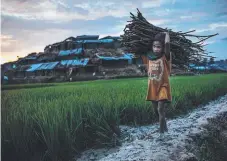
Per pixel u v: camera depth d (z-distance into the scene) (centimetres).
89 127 513
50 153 425
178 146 412
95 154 467
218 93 1152
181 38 527
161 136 457
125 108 643
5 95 893
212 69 1847
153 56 492
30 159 441
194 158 391
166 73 486
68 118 502
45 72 3534
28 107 573
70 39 3869
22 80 3158
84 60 3397
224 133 551
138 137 521
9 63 3831
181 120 603
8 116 481
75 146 476
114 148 486
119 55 3450
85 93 895
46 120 447
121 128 601
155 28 518
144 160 359
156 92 485
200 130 498
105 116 530
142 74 3125
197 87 1066
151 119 661
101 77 3089
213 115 621
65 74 3391
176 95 820
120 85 1309
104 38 3906
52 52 3922
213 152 461
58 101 639
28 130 444
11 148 436
